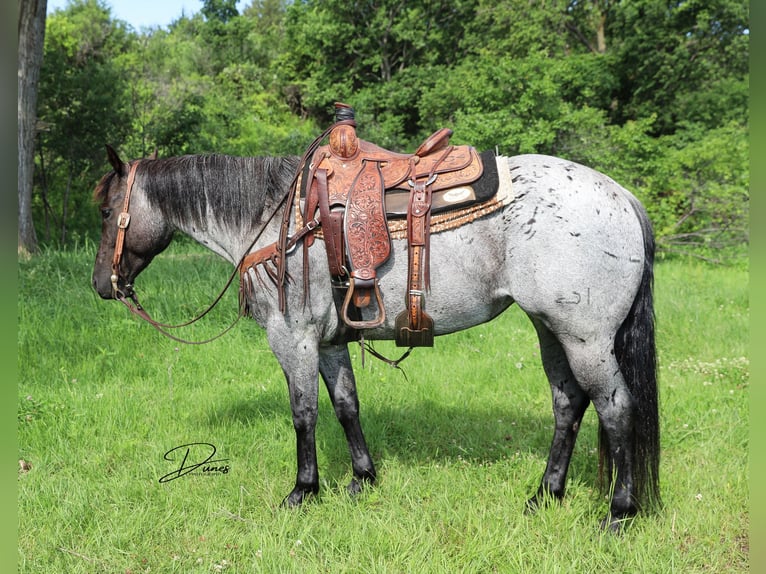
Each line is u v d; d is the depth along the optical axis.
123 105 12.80
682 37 16.36
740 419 3.63
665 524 2.56
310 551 2.44
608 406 2.44
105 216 2.90
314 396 2.69
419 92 16.55
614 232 2.36
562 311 2.36
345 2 17.81
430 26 18.45
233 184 2.75
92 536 2.55
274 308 2.64
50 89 11.77
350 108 2.60
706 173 11.40
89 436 3.48
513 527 2.59
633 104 17.30
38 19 8.77
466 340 5.38
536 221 2.34
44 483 2.92
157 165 2.86
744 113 15.35
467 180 2.42
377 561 2.35
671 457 3.25
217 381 4.47
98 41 17.98
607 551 2.41
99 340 5.04
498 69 10.66
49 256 7.29
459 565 2.34
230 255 2.85
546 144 10.53
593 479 3.03
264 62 29.23
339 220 2.45
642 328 2.47
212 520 2.67
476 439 3.50
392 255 2.46
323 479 3.02
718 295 7.06
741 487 2.84
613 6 17.62
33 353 4.66
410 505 2.78
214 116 17.48
